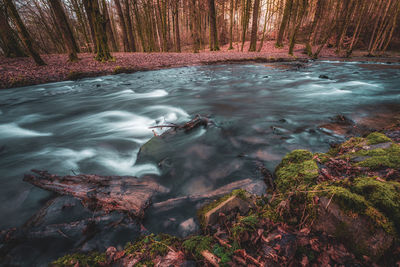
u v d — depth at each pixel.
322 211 1.78
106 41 16.03
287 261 1.58
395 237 1.48
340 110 5.89
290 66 16.34
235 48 32.41
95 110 7.42
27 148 4.59
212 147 4.09
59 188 2.65
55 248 1.95
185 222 2.24
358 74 12.27
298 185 2.29
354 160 2.66
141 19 34.78
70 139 5.07
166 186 3.02
